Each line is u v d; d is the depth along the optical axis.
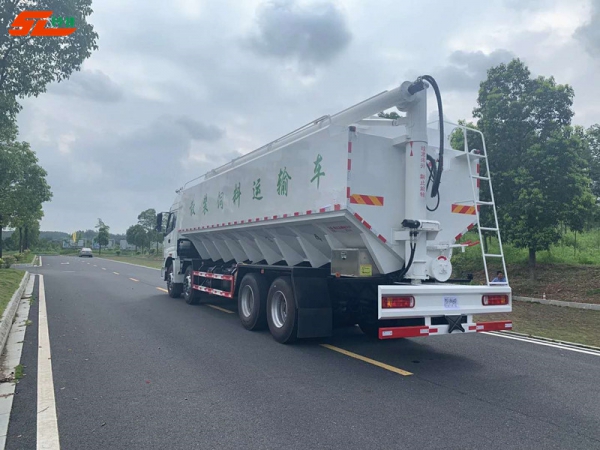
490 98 14.88
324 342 8.12
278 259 9.88
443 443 3.98
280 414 4.62
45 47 10.95
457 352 7.52
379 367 6.46
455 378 5.97
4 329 8.35
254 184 9.32
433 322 6.38
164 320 10.14
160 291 16.62
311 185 7.34
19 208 29.45
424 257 6.71
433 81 6.47
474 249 14.93
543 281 14.38
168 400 5.01
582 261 15.68
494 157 14.66
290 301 7.74
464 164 7.70
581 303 12.05
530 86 14.80
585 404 5.03
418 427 4.32
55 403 4.89
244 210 9.70
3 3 10.15
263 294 8.81
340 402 4.99
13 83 11.27
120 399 5.02
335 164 6.78
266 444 3.94
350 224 6.75
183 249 14.43
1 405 4.83
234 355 7.04
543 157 13.49
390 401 5.04
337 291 8.17
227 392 5.29
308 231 7.98
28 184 29.64
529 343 8.34
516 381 5.88
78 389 5.36
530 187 13.53
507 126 14.45
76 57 11.34
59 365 6.37
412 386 5.59
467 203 7.64
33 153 29.72
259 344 7.85
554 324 10.20
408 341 8.34
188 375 5.95
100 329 8.98
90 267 34.69
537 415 4.67
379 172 6.78
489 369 6.46
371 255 6.89
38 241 84.12
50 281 20.53
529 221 13.69
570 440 4.07
